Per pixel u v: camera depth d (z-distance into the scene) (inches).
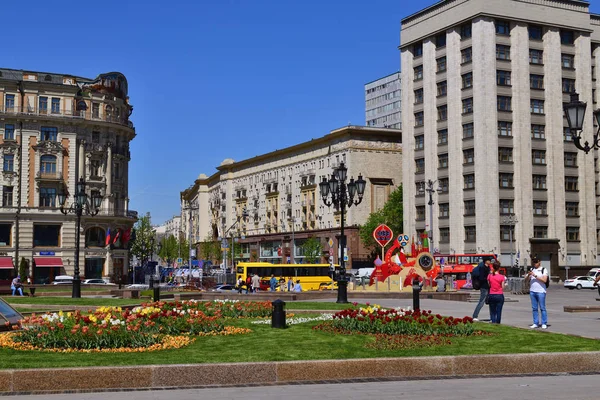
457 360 560.1
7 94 3110.2
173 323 738.2
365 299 1676.9
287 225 4404.5
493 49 3125.0
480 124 3085.6
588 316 1062.4
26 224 3097.9
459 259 2711.6
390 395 474.6
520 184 3125.0
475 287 924.6
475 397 466.6
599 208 3425.2
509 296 1998.0
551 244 3159.5
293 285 2655.0
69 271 3157.0
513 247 3090.6
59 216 3152.1
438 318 749.3
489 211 3046.3
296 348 622.8
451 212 3206.2
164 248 7362.2
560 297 1985.7
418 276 1923.0
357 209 3735.2
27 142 3122.5
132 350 607.8
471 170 3122.5
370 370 546.0
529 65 3208.7
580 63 3336.6
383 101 6043.3
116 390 490.9
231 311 969.5
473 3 3137.3
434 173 3331.7
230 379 517.3
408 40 3518.7
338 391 490.3
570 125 813.9
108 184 3302.2
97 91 3307.1
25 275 3026.6
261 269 2741.1
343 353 593.0
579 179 3304.6
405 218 3501.5
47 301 1427.2
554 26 3275.1
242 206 5108.3
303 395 475.2
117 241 3366.1
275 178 4586.6
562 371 577.9
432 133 3353.8
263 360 553.6
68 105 3218.5
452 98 3233.3
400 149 3885.3
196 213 6776.6
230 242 5177.2
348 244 3742.6
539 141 3203.7
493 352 602.5
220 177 5551.2
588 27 3361.2
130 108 3550.7
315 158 4114.2
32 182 3127.5
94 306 1304.1
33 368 495.5
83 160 3235.7
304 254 3954.2
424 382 527.2
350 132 3752.5
